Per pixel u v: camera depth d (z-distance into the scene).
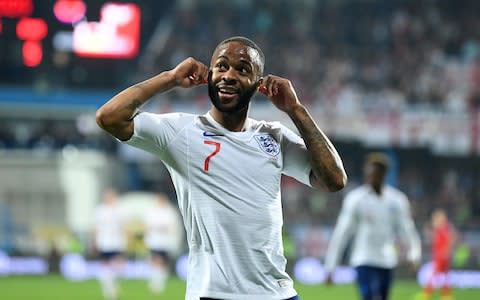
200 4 73.75
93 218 60.91
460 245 55.12
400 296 42.44
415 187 63.25
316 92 63.50
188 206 10.67
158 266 42.69
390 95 63.66
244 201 10.41
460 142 56.78
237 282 10.33
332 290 46.66
